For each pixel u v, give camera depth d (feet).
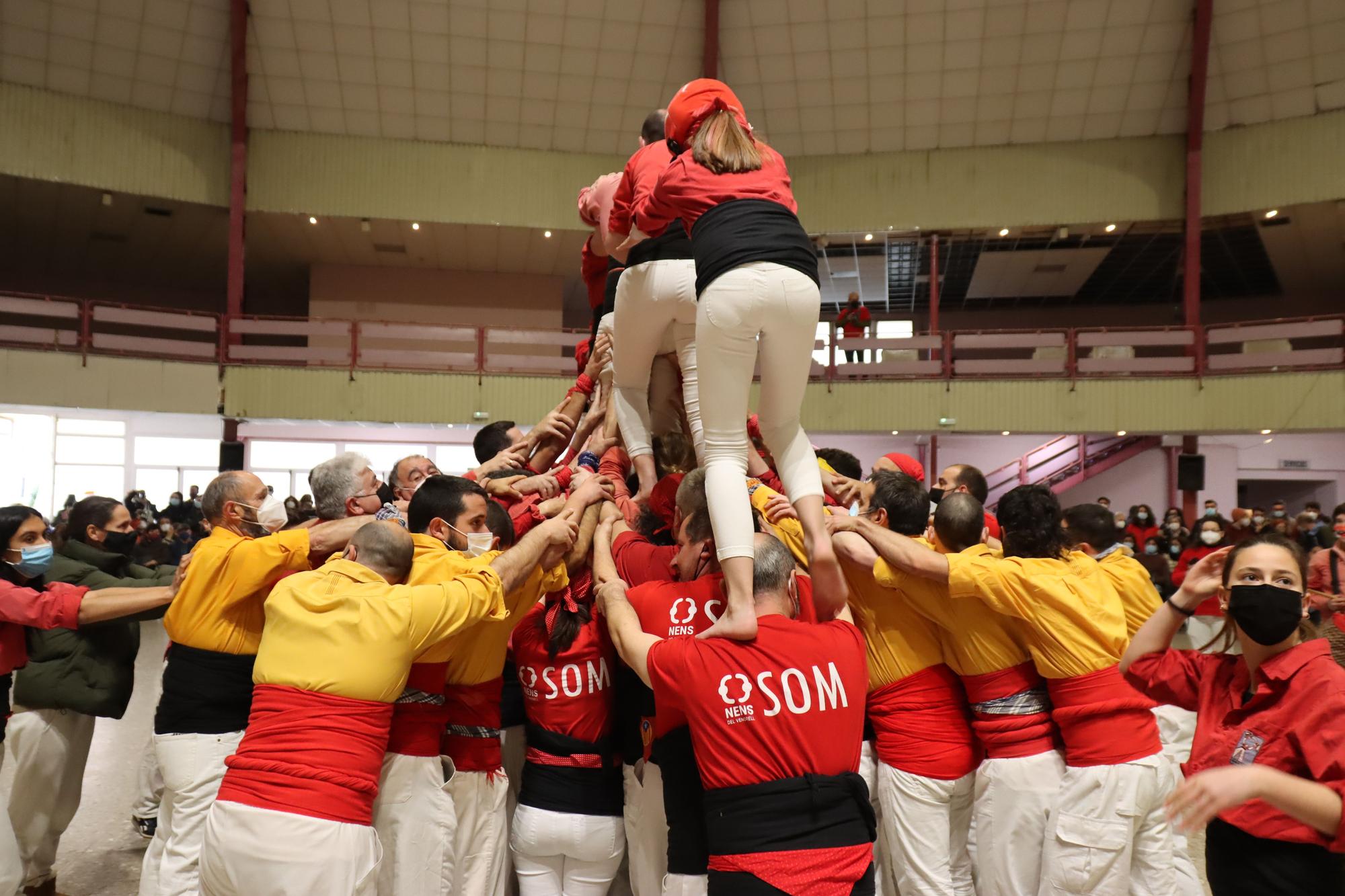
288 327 53.36
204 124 53.83
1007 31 52.03
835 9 52.06
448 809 9.80
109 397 49.78
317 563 11.45
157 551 51.83
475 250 62.13
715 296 8.09
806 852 8.02
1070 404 52.75
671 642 8.74
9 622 12.32
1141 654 8.93
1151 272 66.39
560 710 10.79
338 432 68.44
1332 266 64.13
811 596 10.09
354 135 55.26
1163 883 10.44
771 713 8.31
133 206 54.95
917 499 11.60
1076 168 54.80
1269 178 52.13
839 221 56.39
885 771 11.11
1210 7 49.83
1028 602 10.25
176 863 11.14
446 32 52.49
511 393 54.24
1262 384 50.65
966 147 55.57
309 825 8.29
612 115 55.88
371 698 8.75
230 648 11.42
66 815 14.23
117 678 14.21
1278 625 7.47
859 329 54.95
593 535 11.32
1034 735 10.58
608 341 13.83
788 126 55.83
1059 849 10.21
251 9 51.11
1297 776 7.23
